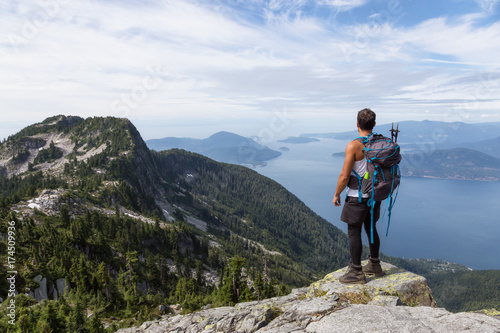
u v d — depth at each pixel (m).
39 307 47.50
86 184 173.50
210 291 99.00
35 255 67.12
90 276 63.31
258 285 48.06
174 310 58.84
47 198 118.56
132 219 137.38
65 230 95.81
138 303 59.31
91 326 41.34
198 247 152.12
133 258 87.69
